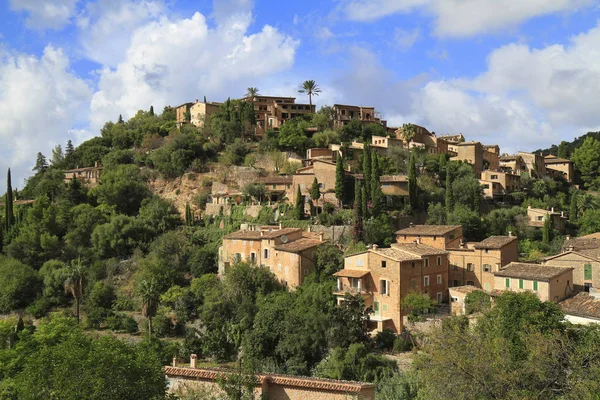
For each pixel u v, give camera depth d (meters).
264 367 64.38
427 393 38.28
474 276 84.75
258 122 167.50
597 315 52.03
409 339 67.94
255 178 136.75
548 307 45.97
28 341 53.72
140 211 129.50
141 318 94.06
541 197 136.88
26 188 161.38
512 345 40.34
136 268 109.75
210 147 150.00
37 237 117.88
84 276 99.62
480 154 148.62
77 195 138.62
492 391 34.12
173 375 39.44
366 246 91.44
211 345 74.38
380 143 151.00
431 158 139.12
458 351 37.28
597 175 156.25
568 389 33.59
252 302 83.12
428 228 94.75
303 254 86.44
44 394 32.03
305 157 149.00
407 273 75.62
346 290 77.06
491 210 121.12
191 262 108.25
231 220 120.81
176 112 190.75
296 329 67.69
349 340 65.56
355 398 34.12
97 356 32.44
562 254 71.19
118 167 148.50
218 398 36.41
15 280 104.25
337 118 172.12
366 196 106.81
